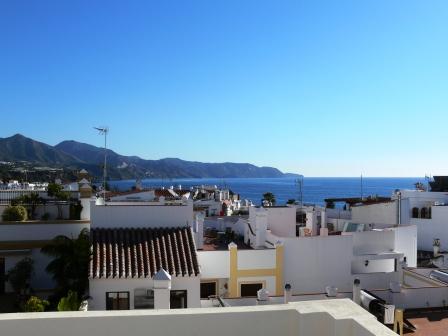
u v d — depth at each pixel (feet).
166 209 74.84
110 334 18.97
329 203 158.92
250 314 19.76
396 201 117.19
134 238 71.31
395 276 83.41
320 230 97.35
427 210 140.56
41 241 79.61
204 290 77.25
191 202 75.51
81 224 81.87
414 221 140.46
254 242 90.89
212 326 19.60
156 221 74.59
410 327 60.95
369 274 82.84
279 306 20.43
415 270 83.51
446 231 135.13
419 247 138.92
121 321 19.06
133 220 74.13
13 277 74.38
